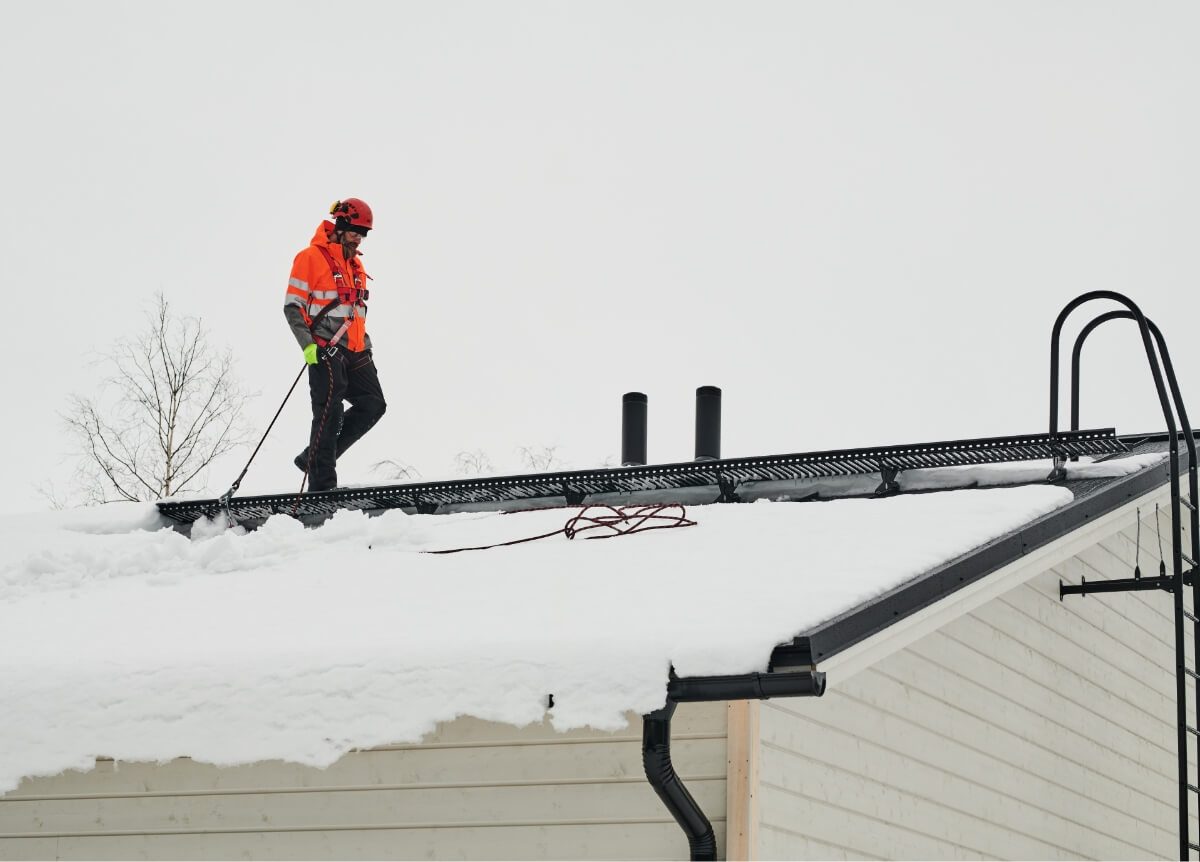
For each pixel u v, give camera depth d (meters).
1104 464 7.48
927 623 5.45
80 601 7.09
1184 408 7.55
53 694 5.38
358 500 8.53
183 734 5.12
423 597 5.99
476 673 4.81
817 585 5.07
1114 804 8.27
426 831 5.41
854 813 5.82
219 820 5.68
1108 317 7.68
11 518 9.63
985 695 7.08
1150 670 9.12
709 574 5.58
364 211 9.26
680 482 8.08
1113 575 8.80
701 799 5.12
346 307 9.20
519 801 5.31
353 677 4.98
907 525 6.16
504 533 7.35
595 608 5.24
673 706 4.74
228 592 6.75
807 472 7.89
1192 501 7.34
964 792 6.71
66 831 5.86
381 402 9.41
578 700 4.64
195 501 8.98
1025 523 6.16
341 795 5.54
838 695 5.87
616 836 5.18
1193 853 9.17
